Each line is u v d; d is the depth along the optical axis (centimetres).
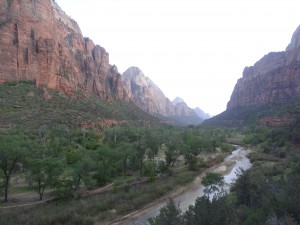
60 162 3831
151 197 3916
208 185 4016
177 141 6519
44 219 2905
